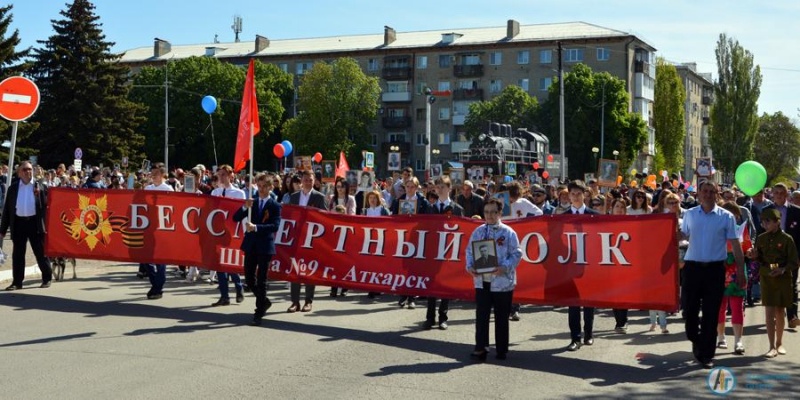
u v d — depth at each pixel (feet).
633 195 41.16
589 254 32.04
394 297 45.52
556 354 30.40
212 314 36.86
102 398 21.89
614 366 28.25
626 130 246.06
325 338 31.76
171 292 44.34
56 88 196.13
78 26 199.41
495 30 301.22
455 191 58.34
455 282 35.19
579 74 245.24
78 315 35.58
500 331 28.96
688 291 29.04
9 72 162.91
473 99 286.87
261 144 277.23
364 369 26.40
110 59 208.44
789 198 48.78
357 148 272.92
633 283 31.30
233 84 264.72
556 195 59.16
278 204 35.27
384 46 302.45
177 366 25.91
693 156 375.25
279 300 43.04
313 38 339.98
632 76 276.62
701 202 28.94
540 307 44.09
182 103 261.85
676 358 29.99
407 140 297.53
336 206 45.80
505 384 24.84
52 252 43.75
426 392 23.40
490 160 150.61
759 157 370.32
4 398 21.77
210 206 40.22
